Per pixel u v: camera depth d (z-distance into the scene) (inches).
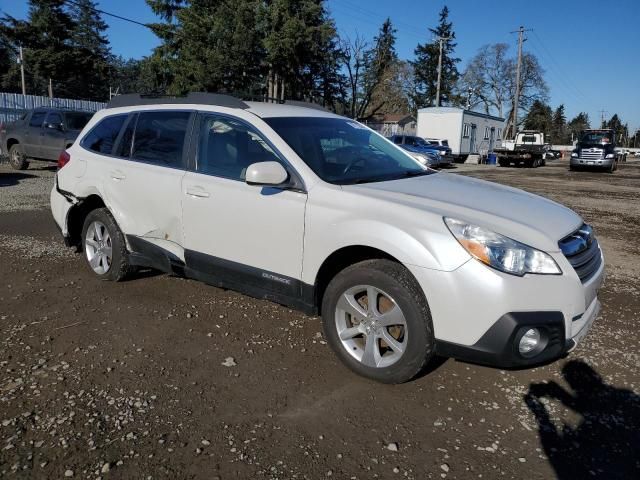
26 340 152.5
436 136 1366.9
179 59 1466.5
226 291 196.1
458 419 119.3
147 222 179.0
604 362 147.6
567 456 107.6
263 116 157.3
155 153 179.9
